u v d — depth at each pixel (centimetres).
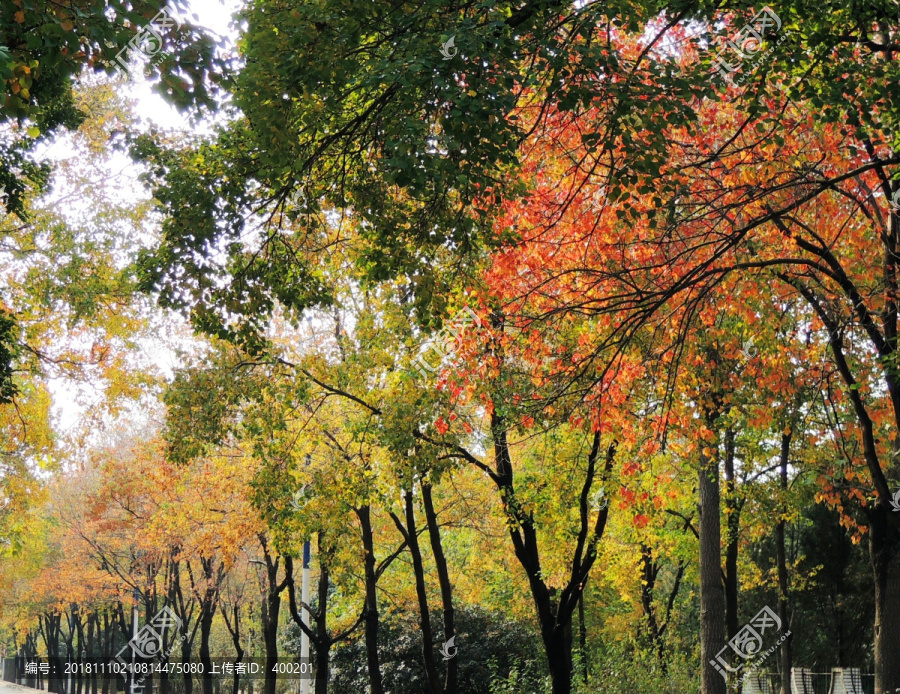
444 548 3198
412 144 846
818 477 1753
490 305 1306
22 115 715
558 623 1702
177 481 2686
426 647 2067
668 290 1159
